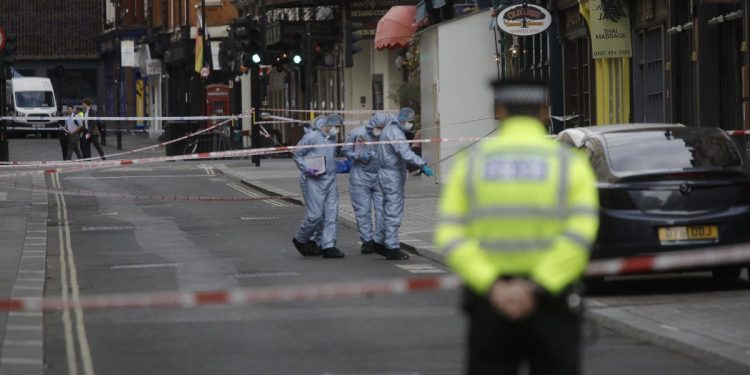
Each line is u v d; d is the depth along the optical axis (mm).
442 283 24703
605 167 41656
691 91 71688
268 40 162625
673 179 40719
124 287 46062
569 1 89500
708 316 36344
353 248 58812
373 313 38750
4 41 130250
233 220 73688
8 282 46844
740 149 42594
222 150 149125
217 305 40656
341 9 152000
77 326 37125
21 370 30406
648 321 35500
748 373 28859
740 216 40688
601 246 40812
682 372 29703
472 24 97000
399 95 121750
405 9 127062
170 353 32906
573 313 18906
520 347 18953
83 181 107250
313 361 31484
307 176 54812
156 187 101500
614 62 83938
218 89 168125
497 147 19094
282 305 40625
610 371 29859
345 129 150250
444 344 33500
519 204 18781
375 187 56062
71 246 61000
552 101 94562
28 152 160875
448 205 19078
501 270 18766
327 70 162000
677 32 72688
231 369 30719
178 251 57969
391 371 30141
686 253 40469
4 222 71125
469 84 97062
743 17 63062
